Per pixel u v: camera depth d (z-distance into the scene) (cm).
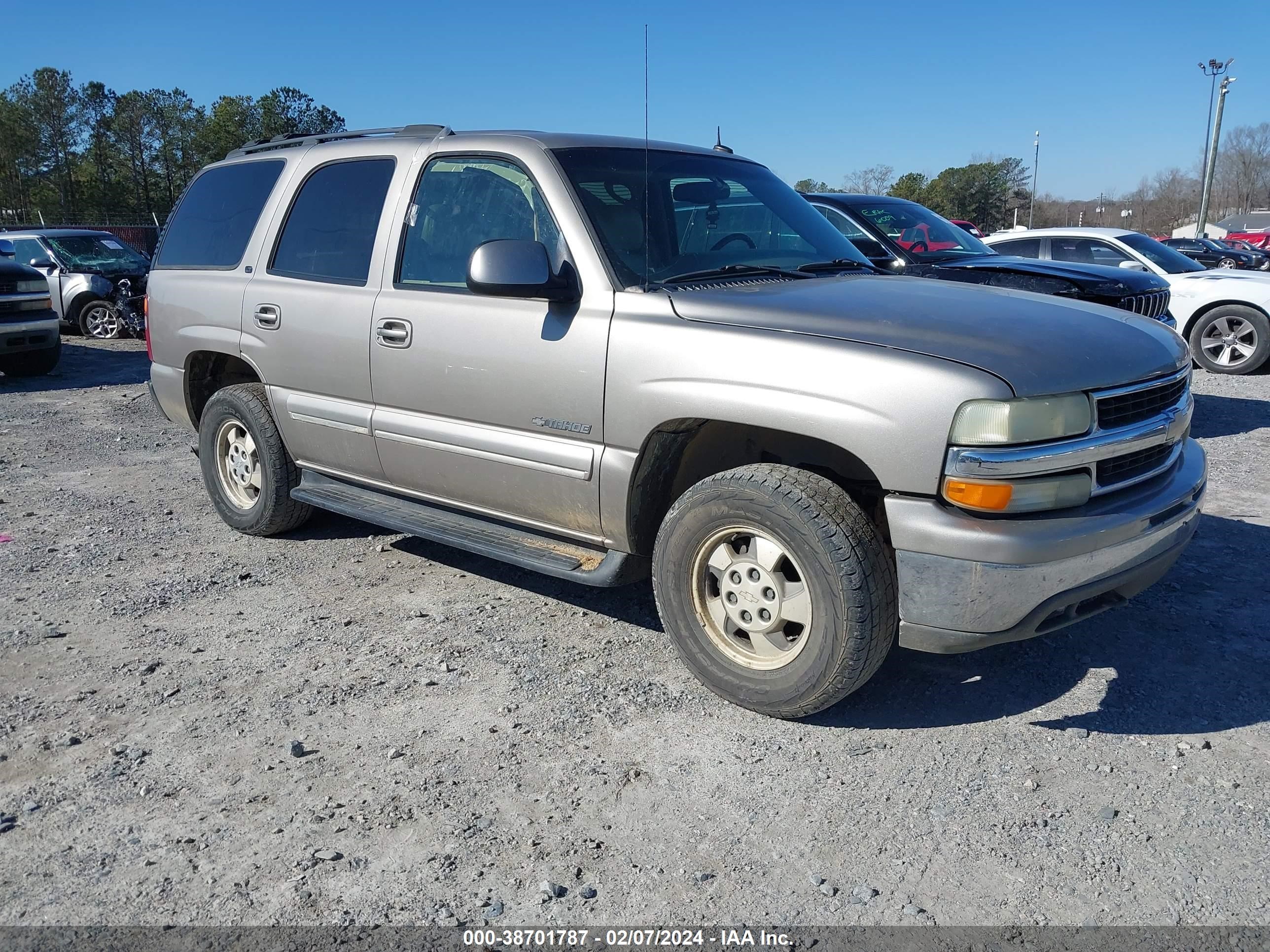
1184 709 345
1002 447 289
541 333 372
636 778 307
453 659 390
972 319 327
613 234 372
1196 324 1115
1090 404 304
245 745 326
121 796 298
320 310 454
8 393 1052
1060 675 371
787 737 331
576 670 380
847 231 797
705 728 337
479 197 405
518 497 395
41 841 277
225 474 544
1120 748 321
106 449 780
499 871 264
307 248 474
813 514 309
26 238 1545
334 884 259
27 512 596
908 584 301
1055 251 1212
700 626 351
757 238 419
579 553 389
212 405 530
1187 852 269
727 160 461
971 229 1700
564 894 255
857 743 327
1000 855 269
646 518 370
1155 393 330
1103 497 313
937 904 250
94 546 529
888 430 297
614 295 357
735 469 334
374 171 450
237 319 499
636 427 348
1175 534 330
